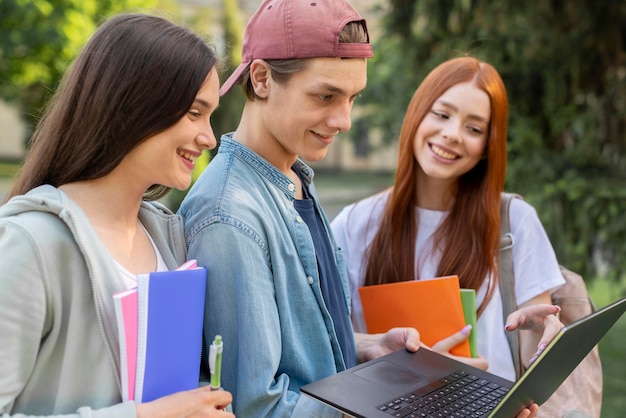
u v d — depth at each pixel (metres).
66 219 1.03
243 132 1.46
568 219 3.90
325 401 1.26
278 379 1.32
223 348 1.27
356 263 2.06
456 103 1.91
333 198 15.20
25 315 0.98
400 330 1.65
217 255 1.26
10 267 0.98
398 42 4.60
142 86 1.08
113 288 1.07
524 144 3.98
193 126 1.14
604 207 3.79
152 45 1.09
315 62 1.30
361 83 1.36
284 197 1.42
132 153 1.11
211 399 1.08
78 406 1.04
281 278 1.32
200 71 1.12
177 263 1.30
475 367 1.60
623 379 4.57
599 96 3.94
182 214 1.38
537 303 1.92
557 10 3.74
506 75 4.02
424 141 1.96
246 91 1.43
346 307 1.59
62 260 1.03
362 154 22.19
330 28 1.29
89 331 1.05
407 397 1.34
